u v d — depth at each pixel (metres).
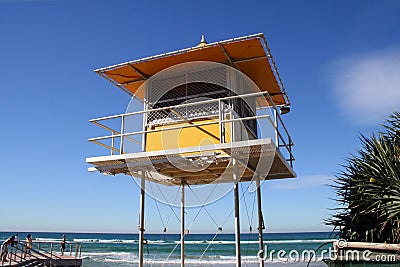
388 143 8.66
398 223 7.36
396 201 7.41
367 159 8.45
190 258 51.62
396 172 7.62
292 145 11.95
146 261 47.12
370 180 8.02
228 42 8.98
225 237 93.06
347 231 8.59
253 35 8.72
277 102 12.89
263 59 9.83
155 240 81.19
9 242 19.83
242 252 52.72
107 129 10.05
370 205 7.97
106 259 49.44
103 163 9.98
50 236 119.31
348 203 8.65
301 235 97.50
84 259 49.25
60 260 22.05
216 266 43.94
